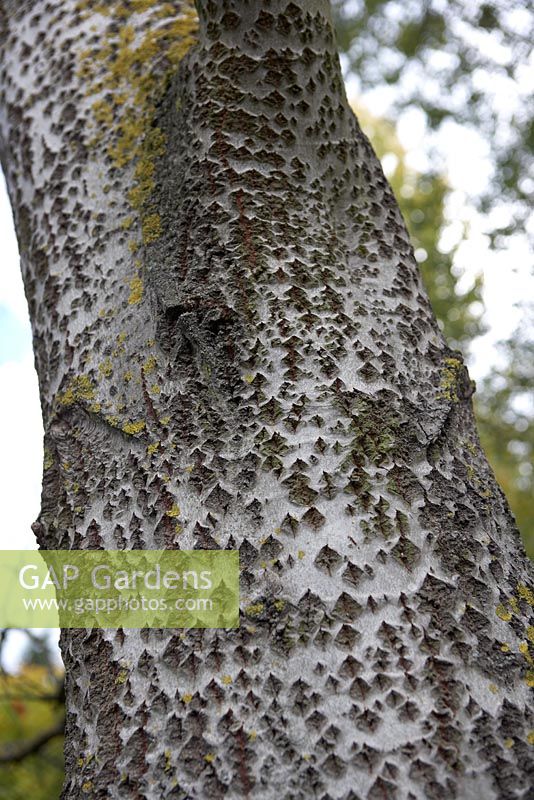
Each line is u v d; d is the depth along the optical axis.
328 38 1.87
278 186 1.79
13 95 2.06
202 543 1.63
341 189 1.84
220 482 1.65
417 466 1.67
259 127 1.81
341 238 1.81
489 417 4.90
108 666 1.62
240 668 1.57
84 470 1.73
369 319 1.74
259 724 1.55
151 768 1.56
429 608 1.59
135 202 1.86
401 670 1.56
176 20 2.02
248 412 1.67
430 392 1.73
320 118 1.84
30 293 1.93
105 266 1.84
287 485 1.63
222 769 1.54
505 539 1.69
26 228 1.96
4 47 2.11
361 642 1.57
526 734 1.55
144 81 1.95
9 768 3.18
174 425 1.69
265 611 1.59
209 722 1.56
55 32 2.05
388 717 1.54
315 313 1.72
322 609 1.58
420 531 1.63
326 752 1.53
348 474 1.64
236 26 1.83
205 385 1.70
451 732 1.54
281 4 1.83
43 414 1.84
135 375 1.74
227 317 1.71
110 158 1.91
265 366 1.69
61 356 1.82
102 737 1.60
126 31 2.02
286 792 1.53
